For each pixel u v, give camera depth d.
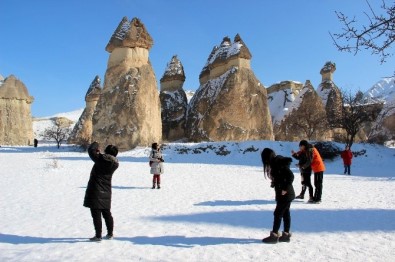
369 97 40.62
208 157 28.34
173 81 47.22
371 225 7.80
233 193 12.13
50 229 7.44
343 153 19.81
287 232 6.67
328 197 11.48
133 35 36.91
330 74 56.88
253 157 28.39
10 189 12.66
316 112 47.41
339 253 5.94
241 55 40.53
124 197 11.22
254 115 39.62
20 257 5.72
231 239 6.77
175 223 7.94
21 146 47.38
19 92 54.66
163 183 14.55
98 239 6.57
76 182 14.42
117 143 34.31
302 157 10.72
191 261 5.56
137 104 35.31
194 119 41.56
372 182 15.62
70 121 82.31
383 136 39.66
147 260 5.59
